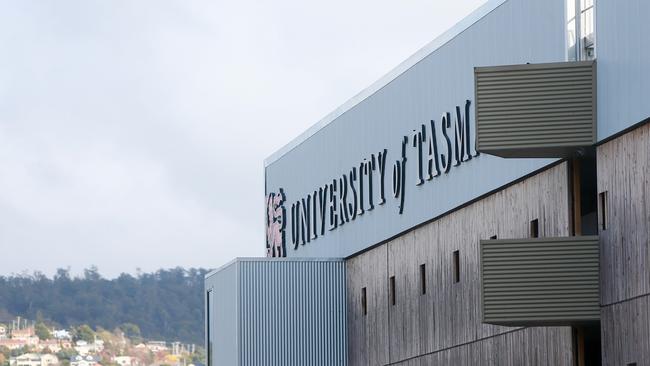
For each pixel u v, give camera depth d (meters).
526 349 51.94
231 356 71.44
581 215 51.09
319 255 74.06
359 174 68.31
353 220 69.12
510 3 53.19
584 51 48.09
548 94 47.22
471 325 56.25
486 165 54.84
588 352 52.50
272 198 81.50
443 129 58.78
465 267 56.88
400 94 63.31
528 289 47.44
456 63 57.66
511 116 47.41
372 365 66.81
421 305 61.12
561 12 49.47
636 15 44.91
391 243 64.69
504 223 53.50
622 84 45.53
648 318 44.19
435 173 59.41
